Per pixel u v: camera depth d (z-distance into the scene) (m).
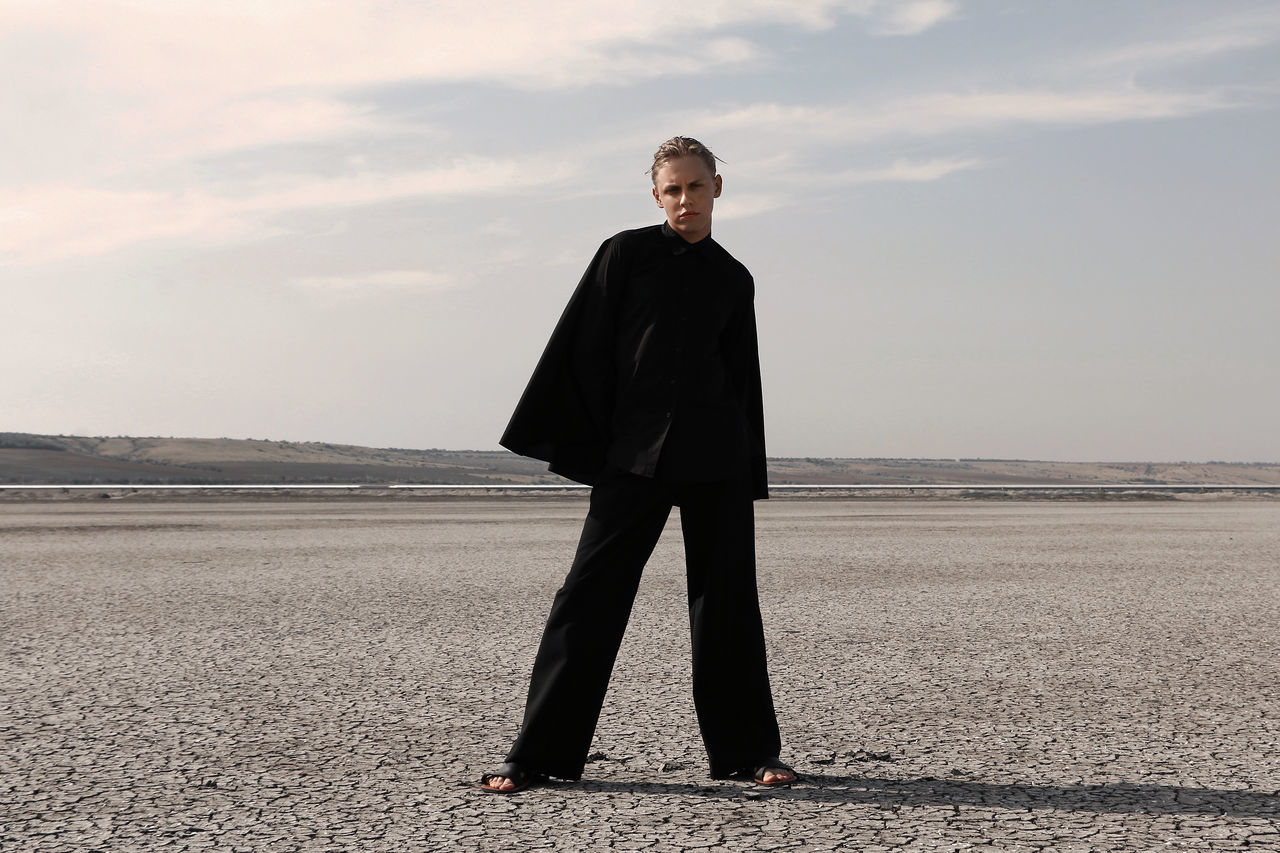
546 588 8.46
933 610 7.33
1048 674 5.05
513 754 3.13
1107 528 17.80
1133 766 3.41
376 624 6.53
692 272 3.12
